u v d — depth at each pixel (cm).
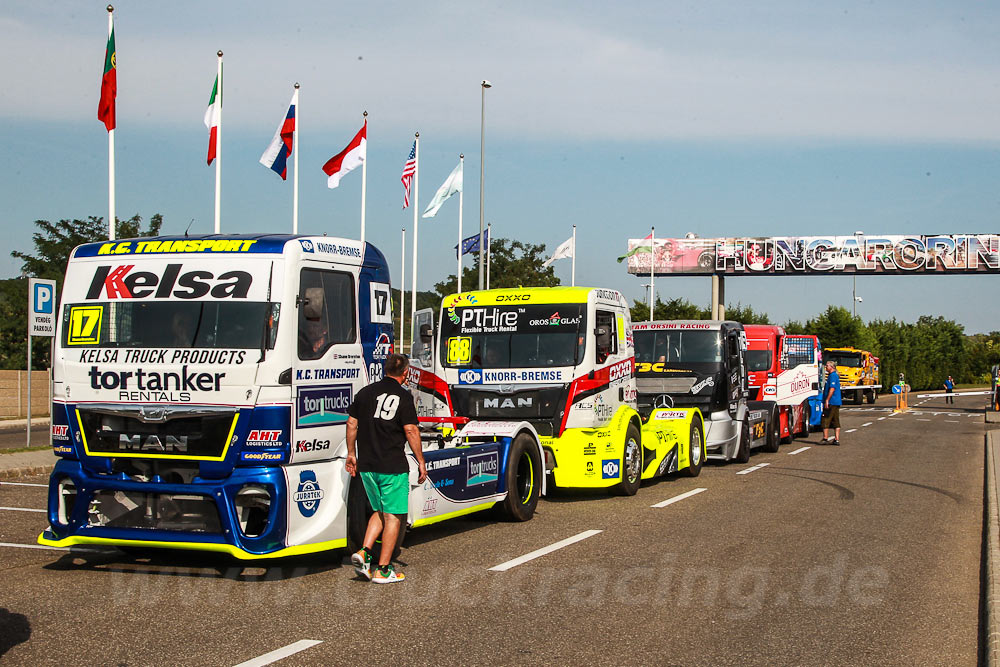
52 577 863
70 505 891
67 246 3528
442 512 1024
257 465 828
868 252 5931
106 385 862
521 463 1208
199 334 847
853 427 3541
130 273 881
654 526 1159
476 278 4841
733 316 6284
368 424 833
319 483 873
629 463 1436
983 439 2889
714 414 1886
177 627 691
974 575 902
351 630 685
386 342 992
